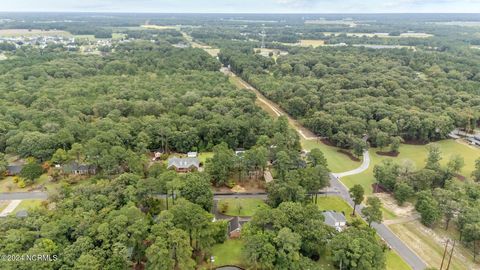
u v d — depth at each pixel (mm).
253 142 117750
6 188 90062
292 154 96875
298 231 64812
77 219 61625
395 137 122375
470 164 111875
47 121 115500
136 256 61094
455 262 67562
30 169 90125
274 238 61000
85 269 52000
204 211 69375
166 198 80750
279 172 92938
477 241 72750
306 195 82125
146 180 76938
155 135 114312
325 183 87062
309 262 60500
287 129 120500
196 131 115750
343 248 60281
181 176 84125
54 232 58156
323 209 85125
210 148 116188
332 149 124188
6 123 112000
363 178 102625
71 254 54594
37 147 99562
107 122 114188
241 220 77125
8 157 105938
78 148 96750
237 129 116500
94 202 68188
